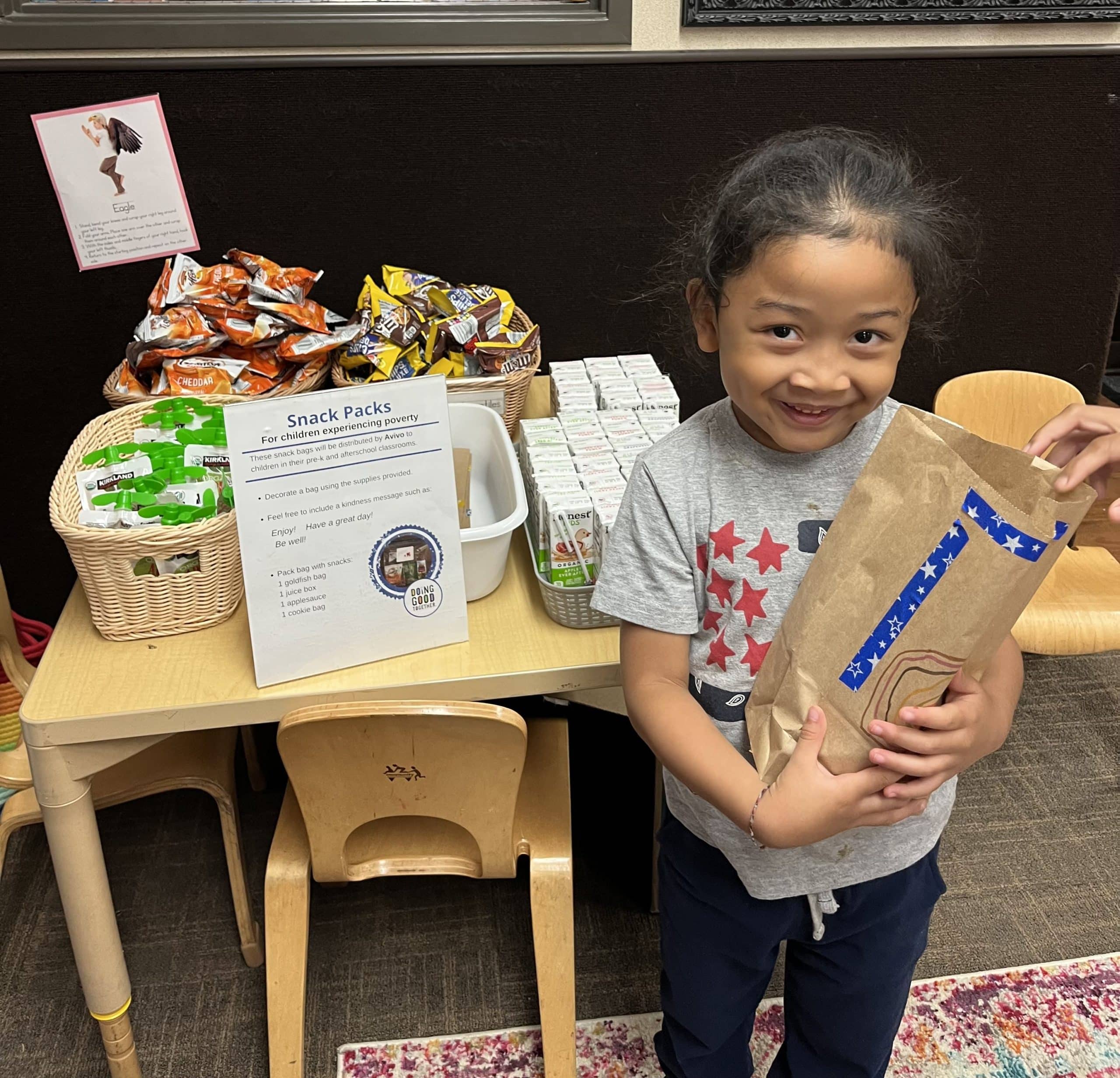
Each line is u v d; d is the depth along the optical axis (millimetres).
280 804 2088
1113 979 1683
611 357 2094
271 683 1270
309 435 1179
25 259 1985
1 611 1648
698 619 1043
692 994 1246
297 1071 1398
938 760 897
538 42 1927
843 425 934
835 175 878
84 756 1270
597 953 1745
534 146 2018
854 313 856
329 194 2008
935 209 917
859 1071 1275
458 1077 1549
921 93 2074
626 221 2111
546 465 1444
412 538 1274
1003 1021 1615
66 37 1813
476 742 1168
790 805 895
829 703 903
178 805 2090
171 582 1323
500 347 1770
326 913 1835
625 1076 1542
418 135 1978
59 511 1299
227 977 1715
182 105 1896
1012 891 1859
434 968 1729
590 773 2141
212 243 2023
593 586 1328
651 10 1936
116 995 1436
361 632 1290
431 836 1367
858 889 1113
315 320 1803
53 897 1861
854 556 876
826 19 1960
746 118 2053
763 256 863
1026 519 790
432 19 1888
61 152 1899
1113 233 2256
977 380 1963
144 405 1598
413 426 1229
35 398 2115
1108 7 2010
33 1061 1579
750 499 1005
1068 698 2348
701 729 983
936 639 845
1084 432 971
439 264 2102
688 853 1177
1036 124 2129
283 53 1882
